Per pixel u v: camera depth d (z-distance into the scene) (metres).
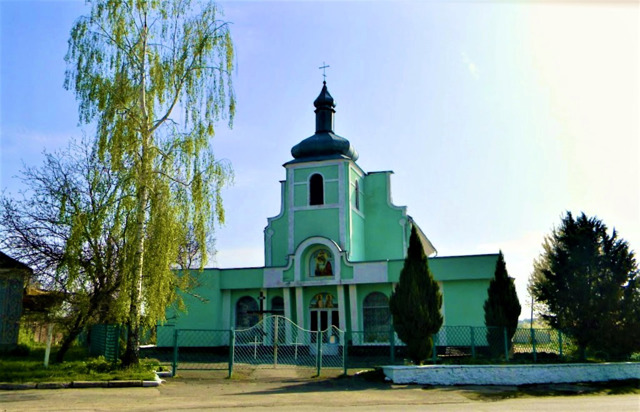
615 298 20.52
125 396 14.09
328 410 12.09
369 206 37.59
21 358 22.98
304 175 35.34
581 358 21.36
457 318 29.34
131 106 18.94
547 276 22.17
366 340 30.84
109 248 22.81
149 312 17.66
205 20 20.50
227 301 33.31
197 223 18.55
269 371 20.62
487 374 17.98
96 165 21.56
